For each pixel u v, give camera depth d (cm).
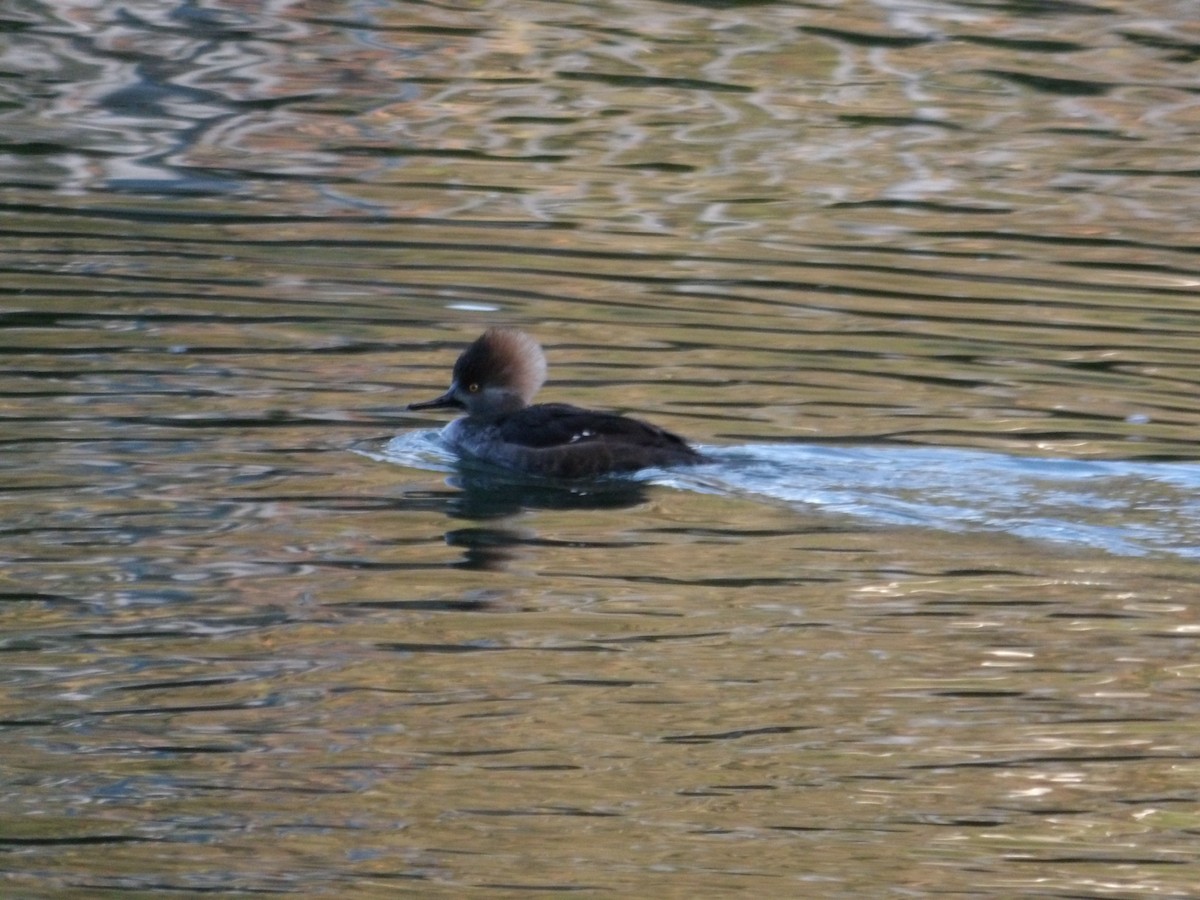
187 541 1220
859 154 2211
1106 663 1075
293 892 859
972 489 1332
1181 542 1249
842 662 1074
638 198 2047
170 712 1008
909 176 2141
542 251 1864
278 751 974
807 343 1631
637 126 2284
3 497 1269
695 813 927
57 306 1653
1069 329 1683
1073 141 2256
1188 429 1446
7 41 2458
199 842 897
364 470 1363
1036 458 1378
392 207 1991
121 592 1145
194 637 1091
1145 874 886
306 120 2270
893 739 993
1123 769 970
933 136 2270
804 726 1007
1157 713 1021
